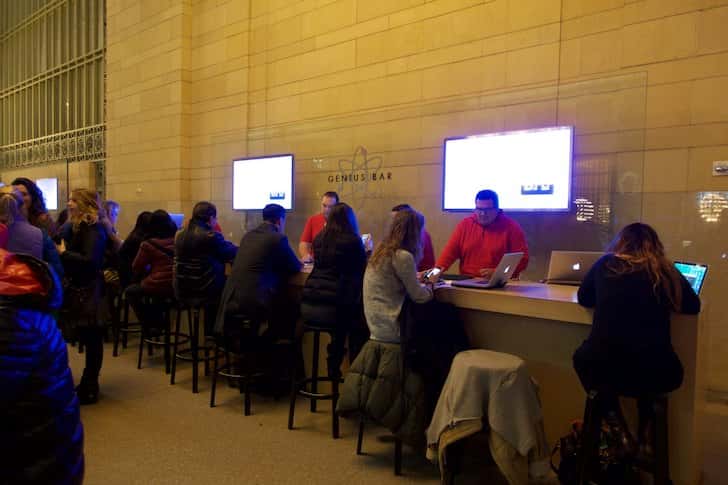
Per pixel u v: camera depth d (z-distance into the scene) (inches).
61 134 414.6
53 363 46.7
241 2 259.6
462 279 120.9
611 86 147.6
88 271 129.1
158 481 94.1
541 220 161.3
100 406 132.0
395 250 97.4
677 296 74.9
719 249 131.6
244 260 124.6
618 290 76.2
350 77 213.3
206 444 110.1
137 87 324.2
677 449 81.7
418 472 99.2
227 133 270.5
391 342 98.2
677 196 137.6
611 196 148.2
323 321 112.7
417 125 191.3
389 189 200.2
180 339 181.3
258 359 139.3
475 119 175.6
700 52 133.6
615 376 76.0
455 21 180.5
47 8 422.6
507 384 83.4
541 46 160.7
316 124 226.8
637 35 143.5
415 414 93.7
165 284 154.1
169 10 296.5
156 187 311.9
